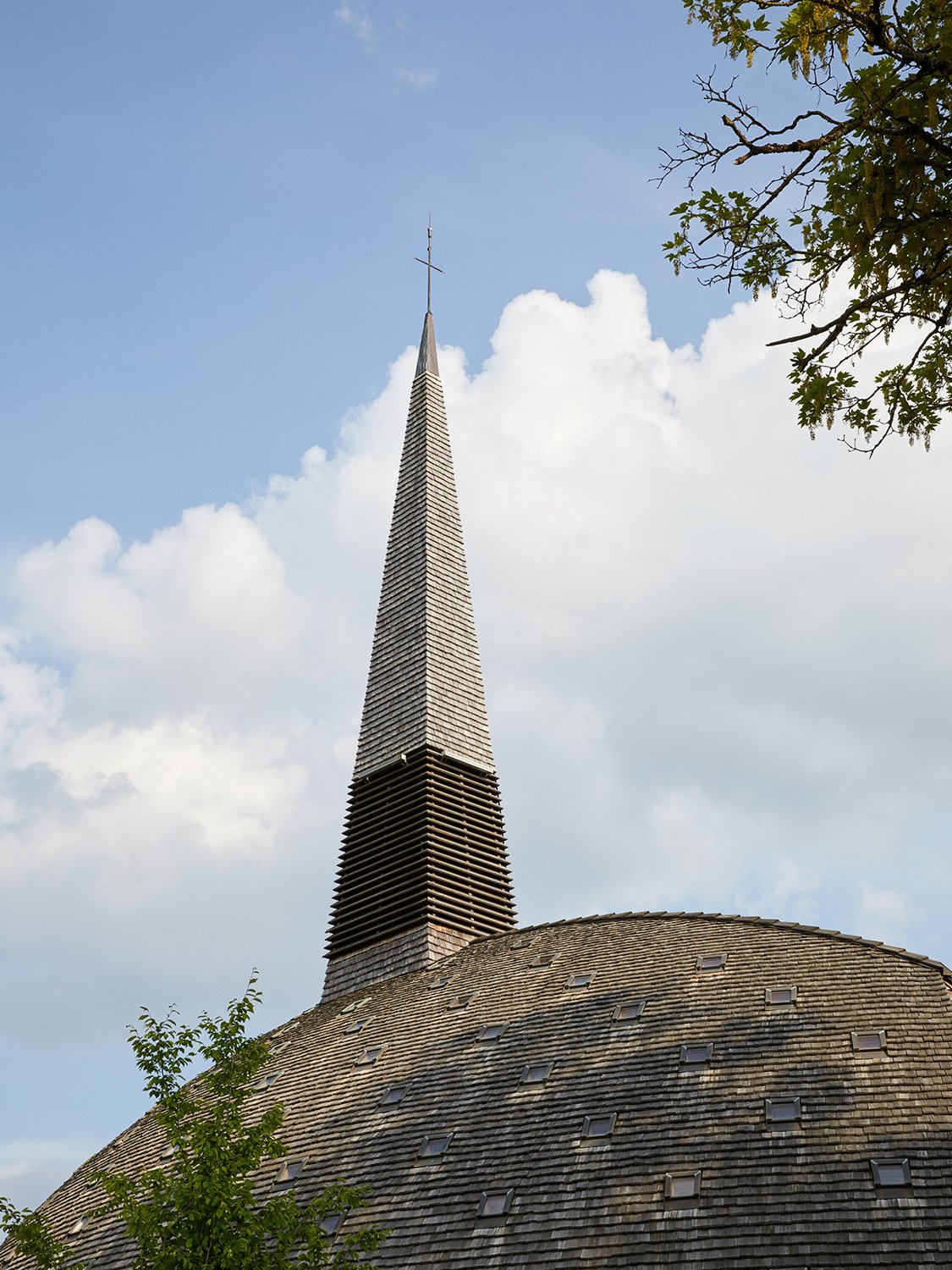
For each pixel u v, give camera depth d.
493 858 67.88
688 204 20.38
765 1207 32.53
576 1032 44.06
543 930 57.66
